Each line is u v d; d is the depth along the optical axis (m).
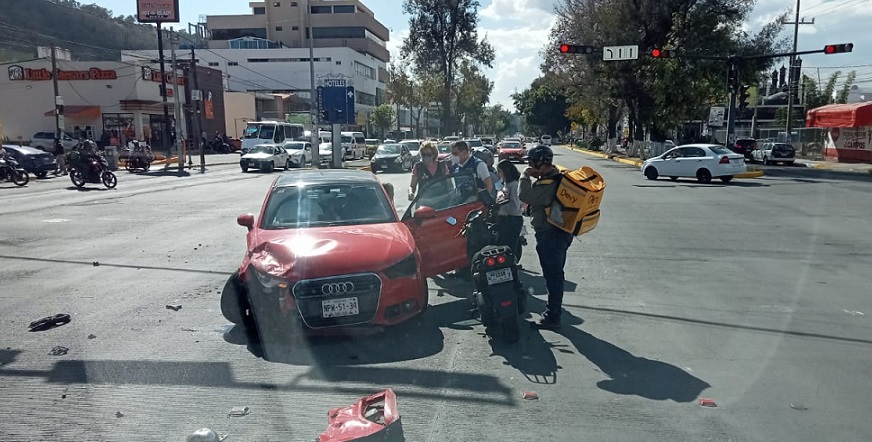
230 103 72.31
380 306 6.31
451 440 4.32
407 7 68.31
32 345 6.28
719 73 40.78
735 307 7.67
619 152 62.34
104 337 6.53
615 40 42.09
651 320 7.12
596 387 5.23
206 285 8.80
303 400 4.99
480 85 83.75
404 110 103.44
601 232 13.47
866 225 14.58
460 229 8.30
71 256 10.91
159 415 4.71
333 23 103.19
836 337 6.52
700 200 19.86
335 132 31.86
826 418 4.64
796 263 10.34
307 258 6.33
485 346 6.26
